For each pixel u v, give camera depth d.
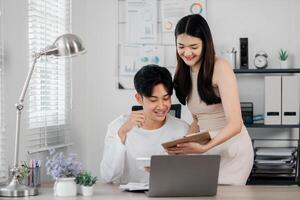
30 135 3.37
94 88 4.71
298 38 4.57
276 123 4.28
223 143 2.93
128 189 2.38
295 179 4.27
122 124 2.70
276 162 4.28
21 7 3.21
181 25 2.71
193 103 2.90
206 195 2.28
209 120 2.90
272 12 4.59
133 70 4.70
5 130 3.01
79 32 4.43
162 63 4.66
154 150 2.72
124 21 4.70
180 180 2.24
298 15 4.56
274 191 2.38
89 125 4.71
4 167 2.99
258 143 4.61
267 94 4.29
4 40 3.01
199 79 2.77
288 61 4.57
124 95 4.71
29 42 3.37
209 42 2.71
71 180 2.27
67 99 4.13
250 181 4.24
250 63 4.61
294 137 4.58
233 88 2.71
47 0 3.70
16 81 3.15
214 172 2.25
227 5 4.61
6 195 2.27
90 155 4.71
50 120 3.75
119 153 2.57
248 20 4.61
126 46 4.70
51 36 3.76
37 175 2.50
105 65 4.72
